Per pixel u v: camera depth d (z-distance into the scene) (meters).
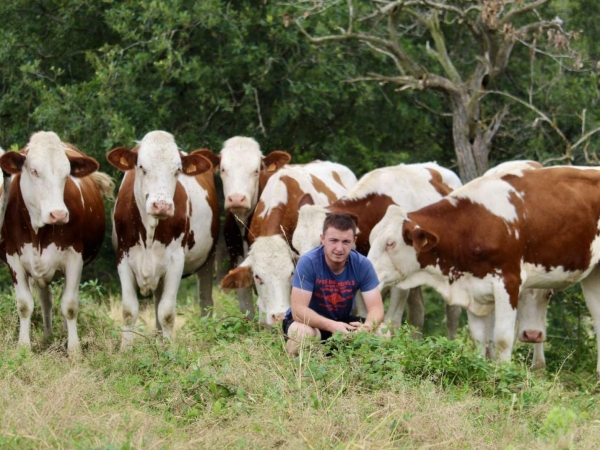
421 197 11.50
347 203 10.95
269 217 10.80
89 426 6.49
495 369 8.18
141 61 15.61
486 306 10.08
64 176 9.93
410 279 10.20
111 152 10.17
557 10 17.56
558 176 10.24
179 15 15.40
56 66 17.67
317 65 16.77
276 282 9.88
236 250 12.35
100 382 7.86
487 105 18.27
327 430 6.62
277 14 16.14
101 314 11.82
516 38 14.39
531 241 9.98
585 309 13.51
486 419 7.20
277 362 7.90
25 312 10.29
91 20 17.34
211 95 15.98
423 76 15.59
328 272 8.38
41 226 10.03
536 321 11.15
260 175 12.20
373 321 8.34
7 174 10.17
